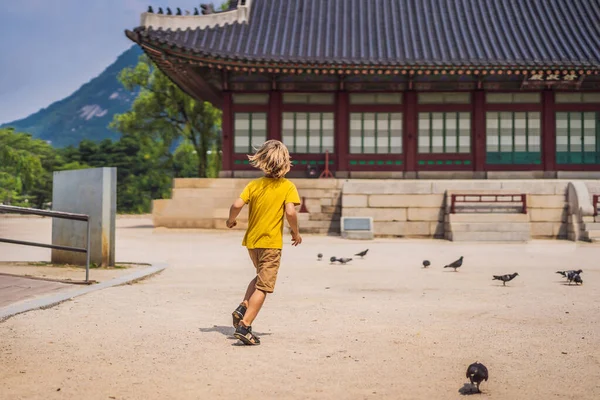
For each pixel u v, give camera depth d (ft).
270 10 124.88
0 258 59.93
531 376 19.63
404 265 56.80
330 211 101.65
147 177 372.79
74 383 18.30
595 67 108.99
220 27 116.67
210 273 48.98
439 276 47.93
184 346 23.20
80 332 25.36
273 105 117.60
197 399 16.97
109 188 49.52
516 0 130.82
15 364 20.31
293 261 59.93
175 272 49.47
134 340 24.09
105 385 18.15
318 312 31.12
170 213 103.14
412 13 128.47
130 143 409.49
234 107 118.01
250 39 115.34
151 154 224.94
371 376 19.40
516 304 34.04
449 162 118.01
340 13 128.36
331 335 25.44
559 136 118.42
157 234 96.27
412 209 97.14
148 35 100.89
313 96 118.11
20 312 28.99
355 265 56.54
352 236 93.56
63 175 52.08
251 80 117.60
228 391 17.70
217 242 82.99
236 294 37.11
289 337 25.00
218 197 102.83
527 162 118.21
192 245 78.18
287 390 17.87
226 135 117.39
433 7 129.39
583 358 21.91
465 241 90.89
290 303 34.09
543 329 26.99
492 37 120.78
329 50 115.03
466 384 18.48
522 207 95.71
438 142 118.11
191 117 174.19
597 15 125.90
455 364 20.98
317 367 20.40
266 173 24.34
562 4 129.70
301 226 101.55
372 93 118.42
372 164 118.11
